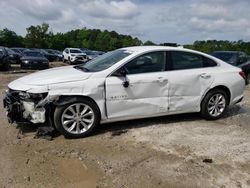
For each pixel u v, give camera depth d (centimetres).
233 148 501
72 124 534
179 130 587
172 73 603
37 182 387
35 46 7425
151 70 588
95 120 546
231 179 403
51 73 564
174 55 614
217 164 443
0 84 1188
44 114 521
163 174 410
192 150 489
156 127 602
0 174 405
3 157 455
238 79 679
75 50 3181
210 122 653
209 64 658
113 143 515
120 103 559
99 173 412
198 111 647
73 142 519
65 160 448
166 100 599
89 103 537
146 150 486
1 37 7300
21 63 2061
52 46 7800
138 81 565
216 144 517
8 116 544
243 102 880
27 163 436
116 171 417
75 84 527
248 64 1343
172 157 462
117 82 551
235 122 660
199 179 400
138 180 395
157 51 598
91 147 497
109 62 582
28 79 547
